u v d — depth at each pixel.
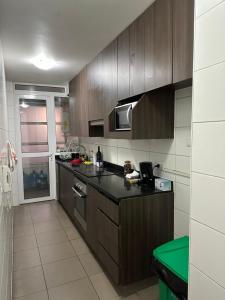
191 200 1.08
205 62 0.97
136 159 2.62
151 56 1.72
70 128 4.20
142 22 1.82
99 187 2.18
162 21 1.59
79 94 3.54
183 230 1.93
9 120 4.15
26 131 4.41
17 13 1.79
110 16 1.87
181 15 1.42
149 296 1.91
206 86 0.97
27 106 4.39
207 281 1.01
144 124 1.91
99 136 3.24
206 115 0.98
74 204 3.20
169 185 2.01
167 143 2.09
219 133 0.92
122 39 2.14
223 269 0.93
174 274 1.36
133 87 1.99
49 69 3.32
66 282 2.10
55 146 4.62
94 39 2.31
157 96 1.93
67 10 1.77
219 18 0.90
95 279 2.13
